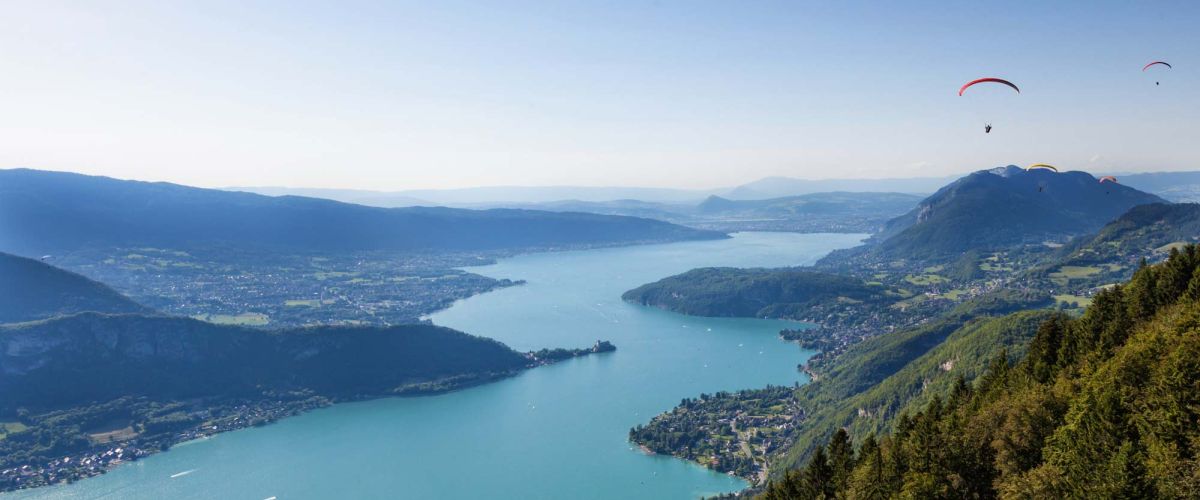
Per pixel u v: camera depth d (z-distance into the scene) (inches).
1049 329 5315.0
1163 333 4060.0
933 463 3868.1
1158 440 3253.0
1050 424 3860.7
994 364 5851.4
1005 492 3464.6
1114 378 3809.1
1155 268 5472.4
